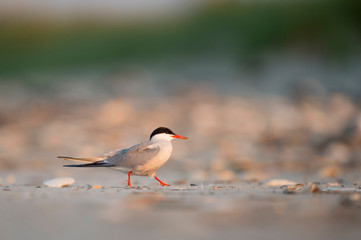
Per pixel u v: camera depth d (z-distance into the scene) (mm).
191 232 4027
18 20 43031
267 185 7406
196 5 35781
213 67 26766
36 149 14352
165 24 36906
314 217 4648
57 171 11188
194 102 19969
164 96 21547
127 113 18391
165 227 4227
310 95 20391
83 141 15156
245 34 29328
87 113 19000
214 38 30859
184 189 6863
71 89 24578
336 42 25719
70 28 42906
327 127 15734
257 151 13336
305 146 13719
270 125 16359
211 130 16000
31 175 10344
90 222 4461
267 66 25016
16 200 5773
